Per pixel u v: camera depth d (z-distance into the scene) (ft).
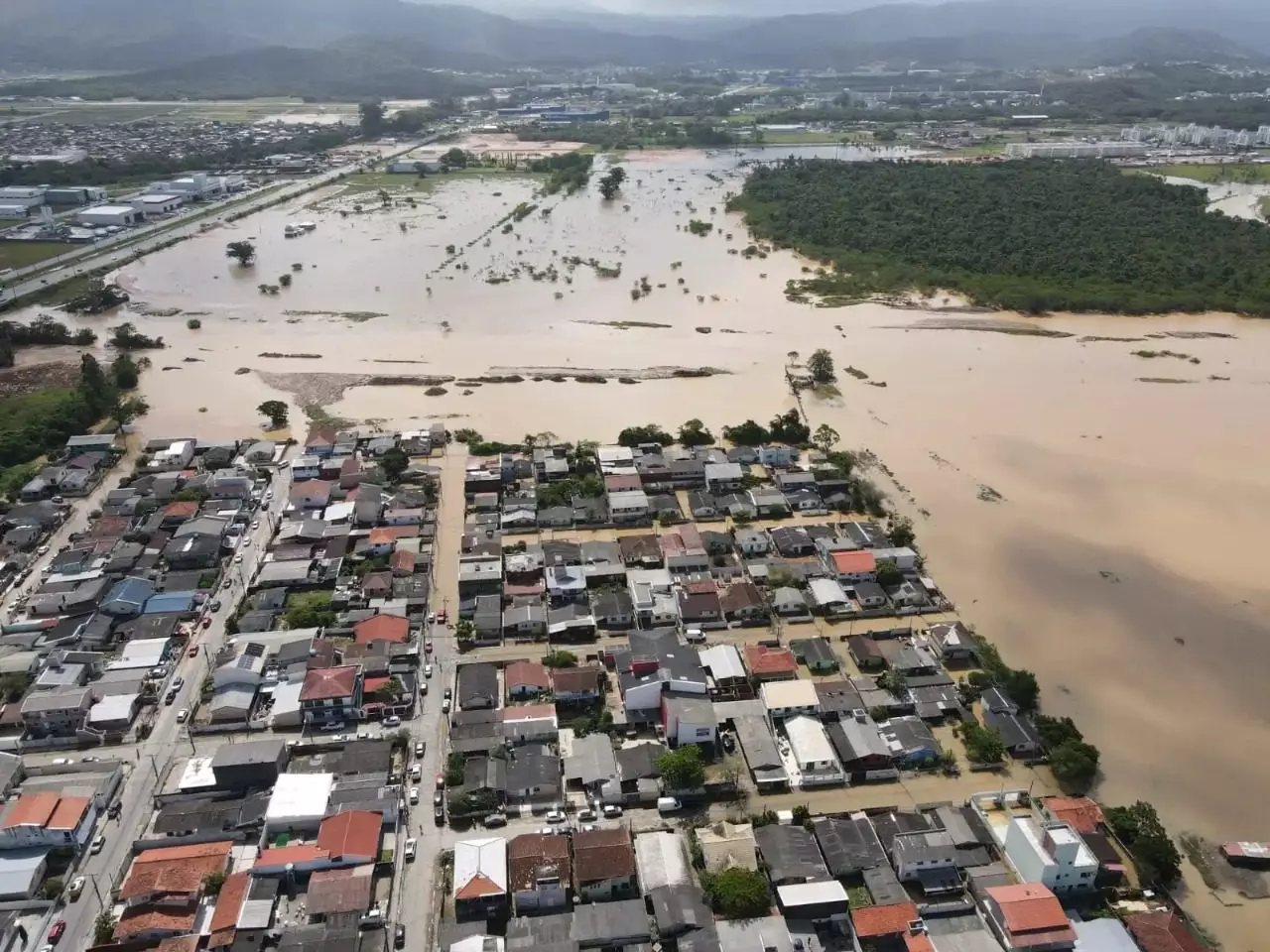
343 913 228.22
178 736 295.07
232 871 244.42
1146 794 281.95
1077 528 428.56
